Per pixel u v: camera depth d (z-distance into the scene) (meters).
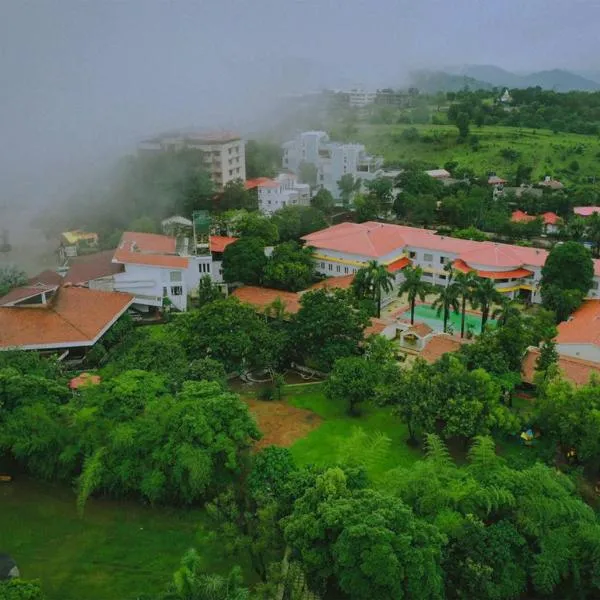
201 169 117.44
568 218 113.06
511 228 109.81
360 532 31.66
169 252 85.31
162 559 40.16
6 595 31.48
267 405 58.31
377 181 125.62
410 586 31.66
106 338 68.81
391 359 58.94
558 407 46.72
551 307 72.62
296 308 74.50
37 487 47.41
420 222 117.44
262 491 39.72
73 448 45.31
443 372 51.56
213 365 55.34
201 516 43.78
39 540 41.97
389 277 74.81
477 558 35.44
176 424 43.38
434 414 48.53
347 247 88.69
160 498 44.28
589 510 38.22
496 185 136.50
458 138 164.38
